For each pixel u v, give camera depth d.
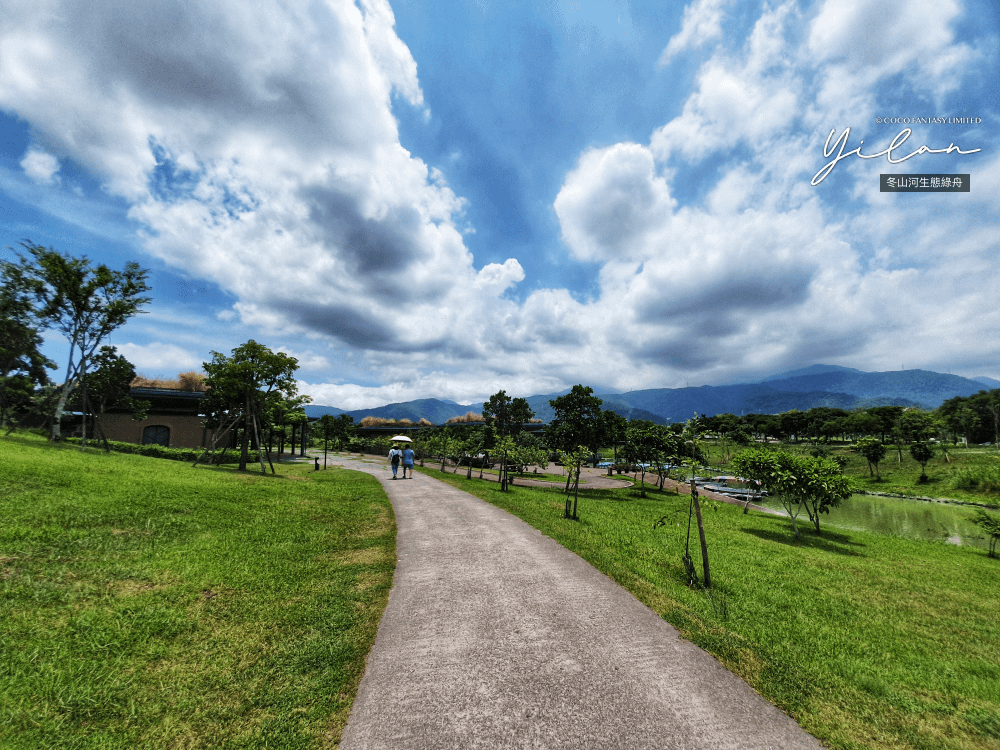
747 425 118.62
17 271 19.38
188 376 46.34
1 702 3.50
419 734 3.35
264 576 6.79
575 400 22.92
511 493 18.00
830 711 3.77
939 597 8.00
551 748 3.19
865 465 56.09
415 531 10.20
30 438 20.02
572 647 4.75
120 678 4.01
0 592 5.12
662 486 26.39
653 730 3.41
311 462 38.53
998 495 33.56
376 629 5.19
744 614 6.05
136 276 21.97
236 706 3.74
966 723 3.73
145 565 6.61
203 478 15.86
